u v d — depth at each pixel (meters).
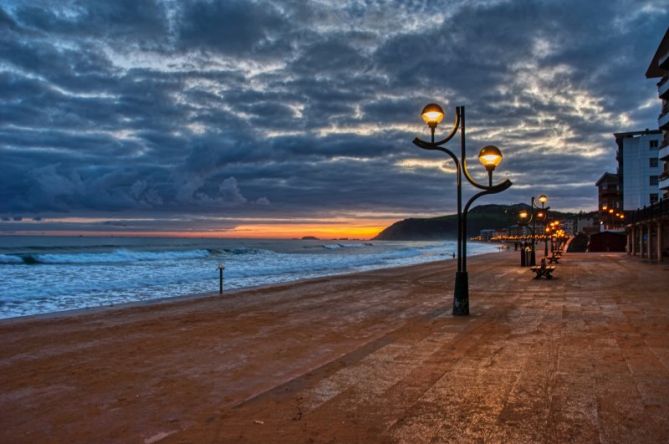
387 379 6.09
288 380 6.19
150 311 12.91
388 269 29.50
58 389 5.98
